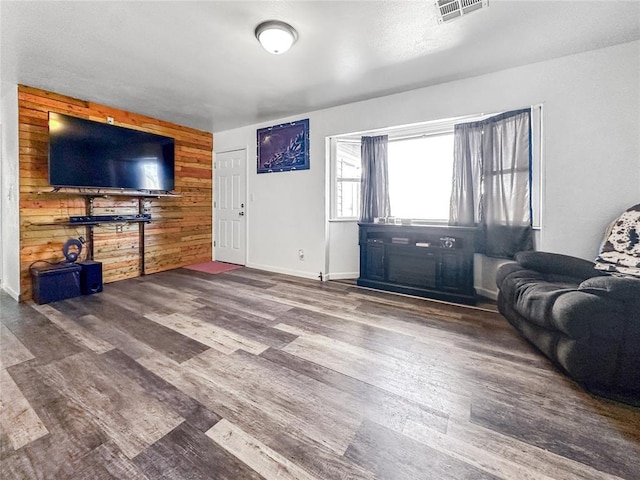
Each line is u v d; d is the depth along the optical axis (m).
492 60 2.63
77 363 1.90
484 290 3.34
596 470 1.14
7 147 3.28
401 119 3.38
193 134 4.93
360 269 3.82
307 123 4.12
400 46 2.38
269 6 1.89
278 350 2.09
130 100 3.56
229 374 1.79
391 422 1.40
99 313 2.76
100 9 1.91
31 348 2.08
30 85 3.08
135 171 3.77
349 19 2.03
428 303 3.12
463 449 1.25
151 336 2.29
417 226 3.33
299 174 4.27
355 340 2.25
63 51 2.42
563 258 2.33
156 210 4.42
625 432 1.33
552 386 1.68
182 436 1.31
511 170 2.88
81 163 3.24
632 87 2.36
